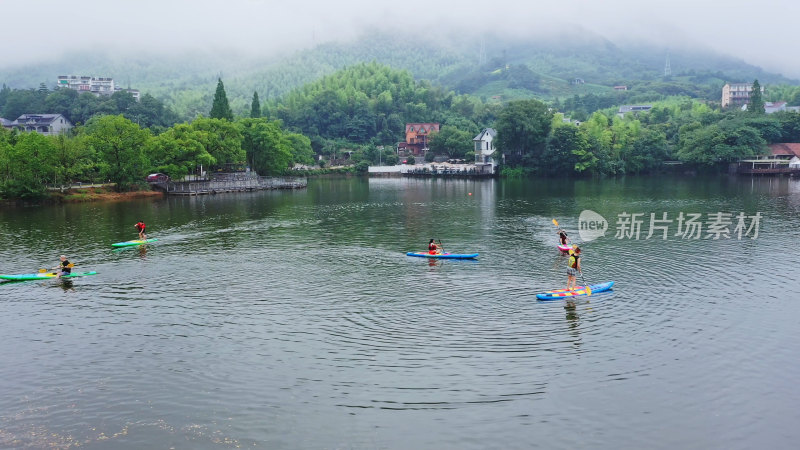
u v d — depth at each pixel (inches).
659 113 7583.7
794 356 983.6
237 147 4729.3
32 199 3376.0
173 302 1337.4
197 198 3831.2
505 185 4781.0
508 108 5856.3
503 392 872.3
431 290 1402.6
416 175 6481.3
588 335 1087.0
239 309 1277.1
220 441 754.8
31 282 1534.2
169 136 4311.0
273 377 932.6
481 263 1684.3
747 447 730.2
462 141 7544.3
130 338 1109.1
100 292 1428.4
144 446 745.0
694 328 1115.3
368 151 7440.9
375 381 913.5
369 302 1312.7
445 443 745.6
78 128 5772.6
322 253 1870.1
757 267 1571.1
